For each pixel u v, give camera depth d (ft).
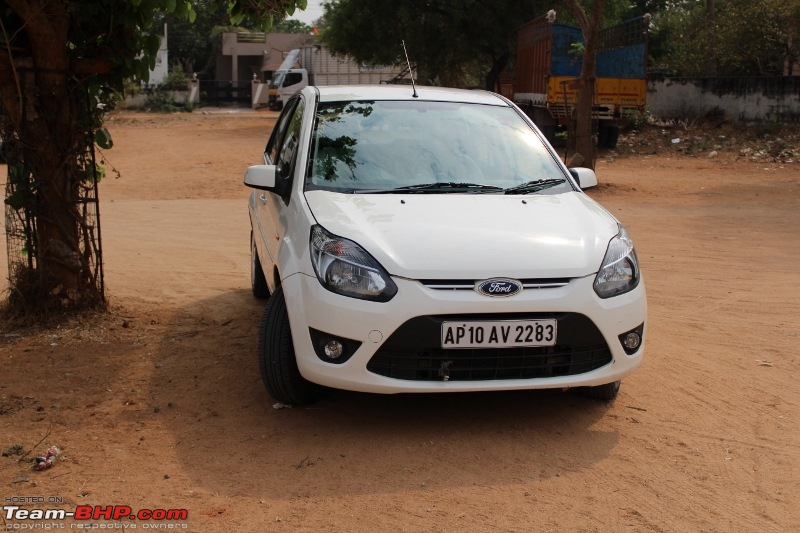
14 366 16.66
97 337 18.45
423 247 13.19
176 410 14.57
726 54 98.27
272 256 16.66
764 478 12.34
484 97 19.10
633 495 11.77
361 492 11.72
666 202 45.88
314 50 139.95
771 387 16.24
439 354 12.87
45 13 17.61
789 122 84.74
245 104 197.06
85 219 19.62
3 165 59.26
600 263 13.52
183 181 54.24
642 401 15.39
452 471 12.42
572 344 13.14
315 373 13.11
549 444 13.43
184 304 21.63
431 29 91.04
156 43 19.40
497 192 15.90
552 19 68.08
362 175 15.92
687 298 23.53
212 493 11.63
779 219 39.22
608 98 70.54
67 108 18.63
